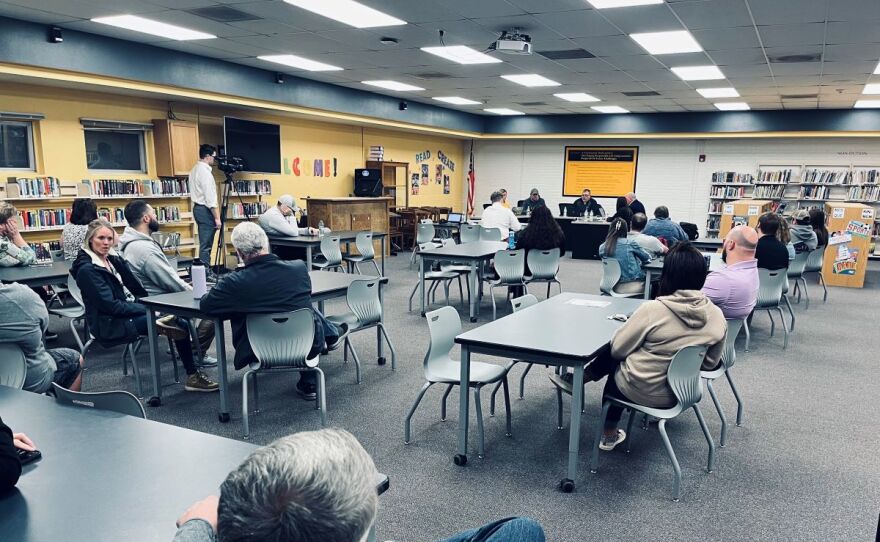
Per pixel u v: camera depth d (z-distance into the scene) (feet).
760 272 16.29
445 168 47.01
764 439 10.56
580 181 45.57
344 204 30.91
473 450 9.96
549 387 13.14
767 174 38.91
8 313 7.65
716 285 11.12
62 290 17.17
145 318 11.93
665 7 16.08
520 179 47.85
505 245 21.76
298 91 28.40
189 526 2.97
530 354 8.48
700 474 9.22
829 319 20.34
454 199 48.75
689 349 8.11
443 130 40.24
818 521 7.96
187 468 4.63
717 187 40.73
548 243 19.27
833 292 25.54
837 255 26.96
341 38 20.29
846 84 26.68
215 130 27.91
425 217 39.14
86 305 11.53
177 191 25.17
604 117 41.55
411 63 24.66
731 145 40.63
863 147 36.99
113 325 11.52
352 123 34.30
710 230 41.55
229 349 15.62
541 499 8.43
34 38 17.99
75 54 19.12
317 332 10.71
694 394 8.65
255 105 26.43
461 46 21.38
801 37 18.61
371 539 2.84
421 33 19.51
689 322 8.19
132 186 23.41
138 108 24.26
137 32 19.49
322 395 10.63
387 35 19.84
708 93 30.76
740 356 15.80
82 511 4.00
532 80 28.19
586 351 8.28
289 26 18.70
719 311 8.66
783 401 12.48
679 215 42.83
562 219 37.60
